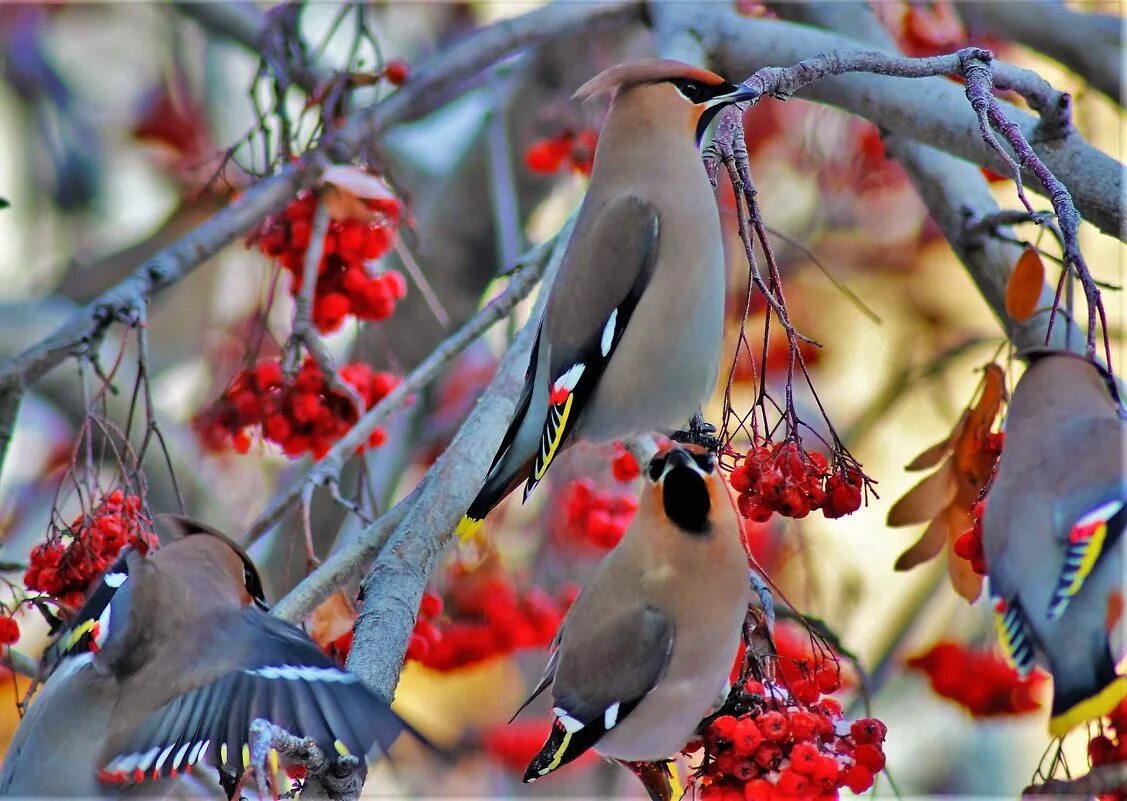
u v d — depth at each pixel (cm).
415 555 859
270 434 1035
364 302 1078
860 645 1485
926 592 1355
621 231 853
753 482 771
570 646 837
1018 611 633
